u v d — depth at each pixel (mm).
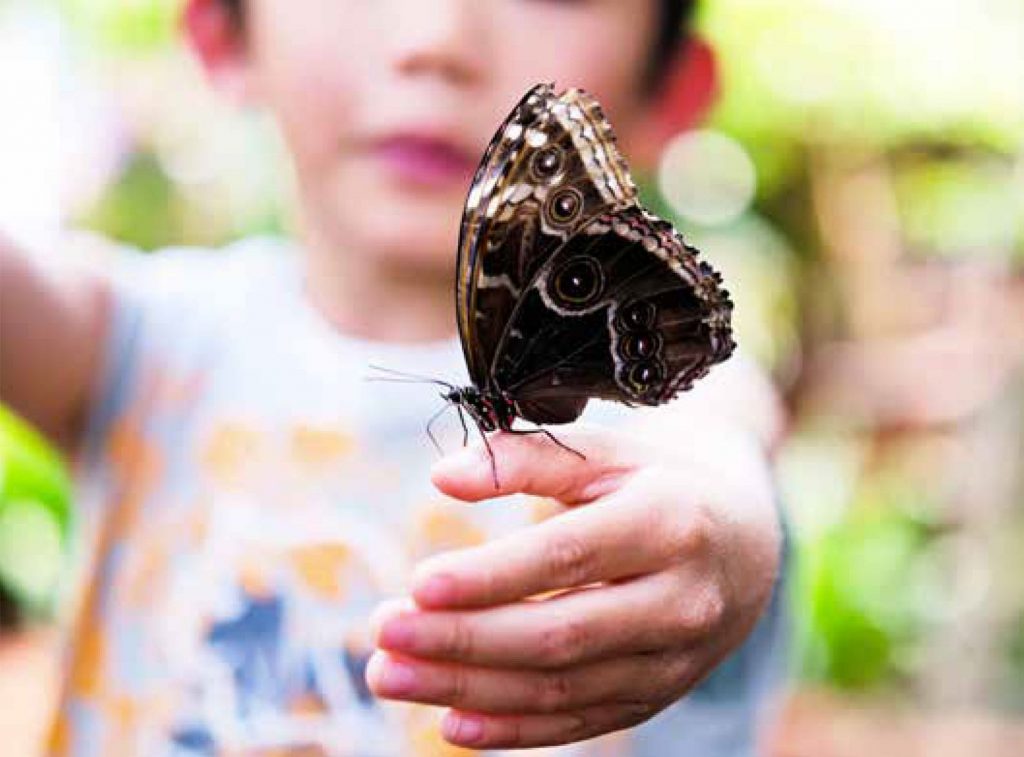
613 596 303
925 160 1734
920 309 1814
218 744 439
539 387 358
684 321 353
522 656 297
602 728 316
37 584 1425
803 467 1703
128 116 1737
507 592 297
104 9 1657
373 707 441
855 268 1832
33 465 1319
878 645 1457
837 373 1854
